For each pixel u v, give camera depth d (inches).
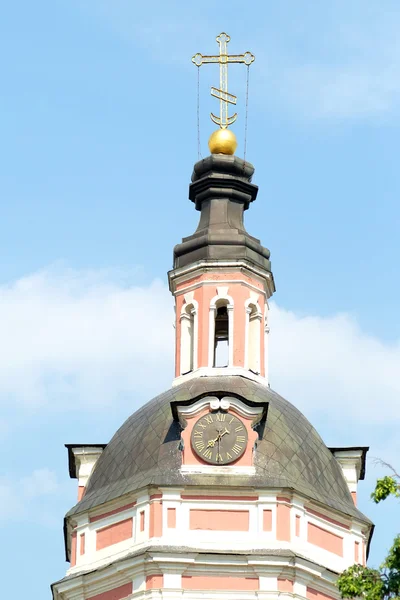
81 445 2488.9
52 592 2321.6
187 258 2536.9
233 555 2220.7
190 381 2438.5
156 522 2257.6
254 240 2554.1
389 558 1770.4
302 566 2234.3
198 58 2677.2
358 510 2389.3
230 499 2273.6
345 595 1793.8
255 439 2321.6
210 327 2485.2
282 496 2274.9
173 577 2214.6
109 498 2308.1
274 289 2596.0
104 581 2263.8
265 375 2504.9
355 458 2487.7
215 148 2603.3
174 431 2345.0
